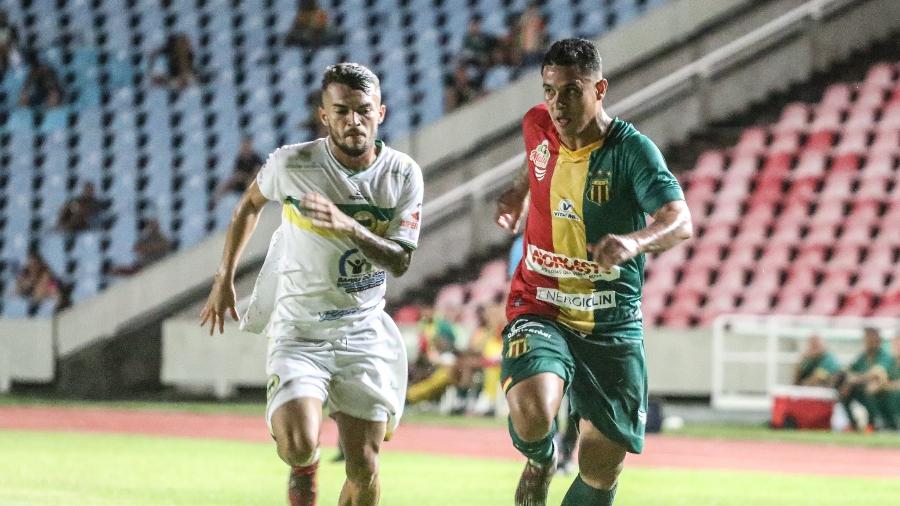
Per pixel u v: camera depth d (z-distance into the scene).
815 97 26.12
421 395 22.36
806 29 26.19
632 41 26.31
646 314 23.94
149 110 31.45
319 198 7.18
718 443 18.41
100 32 33.31
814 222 24.55
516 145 25.95
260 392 25.28
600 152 7.67
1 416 21.19
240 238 8.03
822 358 20.81
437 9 31.22
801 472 14.95
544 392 7.43
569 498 8.15
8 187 31.19
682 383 22.66
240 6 32.75
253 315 8.08
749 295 23.91
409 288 25.44
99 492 11.78
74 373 25.98
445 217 25.39
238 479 13.12
